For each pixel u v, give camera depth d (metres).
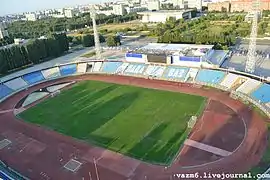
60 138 76.50
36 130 82.19
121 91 106.56
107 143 71.75
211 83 103.50
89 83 119.31
